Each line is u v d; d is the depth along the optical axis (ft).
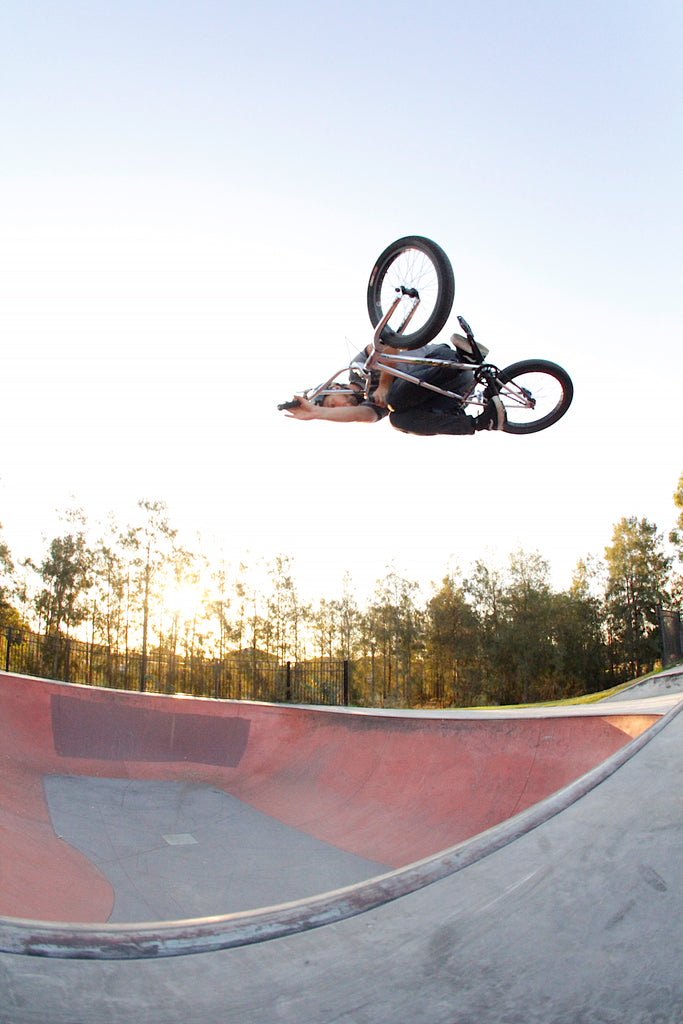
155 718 45.91
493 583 149.38
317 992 6.71
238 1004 6.52
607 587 161.58
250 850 27.71
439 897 8.48
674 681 43.21
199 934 7.58
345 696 60.39
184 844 28.12
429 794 29.19
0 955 6.79
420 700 158.81
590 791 11.05
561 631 149.69
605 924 7.55
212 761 42.83
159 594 134.21
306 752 39.50
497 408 18.44
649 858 8.64
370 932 7.79
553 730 26.68
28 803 30.37
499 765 27.71
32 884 20.30
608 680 154.30
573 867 8.79
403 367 17.01
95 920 19.26
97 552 130.82
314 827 30.78
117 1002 6.43
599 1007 6.28
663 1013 6.09
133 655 98.48
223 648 137.49
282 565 141.49
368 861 26.11
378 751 34.63
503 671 145.89
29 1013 6.09
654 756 11.88
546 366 18.89
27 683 43.98
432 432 18.63
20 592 126.31
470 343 17.44
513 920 7.80
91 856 25.34
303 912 8.13
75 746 41.70
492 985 6.72
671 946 7.02
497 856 9.33
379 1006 6.47
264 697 76.89
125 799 34.88
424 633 148.97
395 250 17.17
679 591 156.66
